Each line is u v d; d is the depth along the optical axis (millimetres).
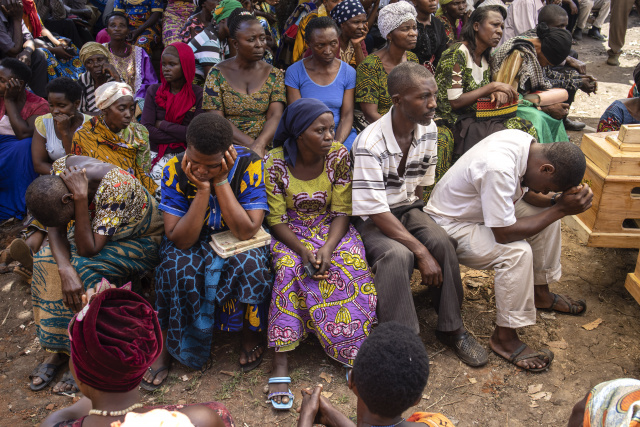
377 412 1667
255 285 3045
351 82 4375
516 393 3012
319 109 3020
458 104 4480
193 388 3074
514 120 4496
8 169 4410
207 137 2713
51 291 3014
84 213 2904
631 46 9227
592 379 3086
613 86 7594
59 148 4098
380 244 3252
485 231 3285
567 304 3604
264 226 3404
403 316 3129
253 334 3234
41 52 5242
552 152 2998
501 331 3250
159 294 3078
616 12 8016
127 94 3436
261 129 4219
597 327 3492
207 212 3188
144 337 1428
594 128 6332
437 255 3223
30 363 3252
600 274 4008
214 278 3029
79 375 1412
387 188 3473
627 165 3371
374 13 5832
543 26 4809
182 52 4102
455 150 4496
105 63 4777
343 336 3064
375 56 4379
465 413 2891
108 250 3104
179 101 4203
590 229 3613
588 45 9320
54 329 3049
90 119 3539
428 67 5148
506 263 3154
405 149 3408
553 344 3354
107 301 1453
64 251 2994
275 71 4227
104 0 7387
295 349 3361
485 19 4324
